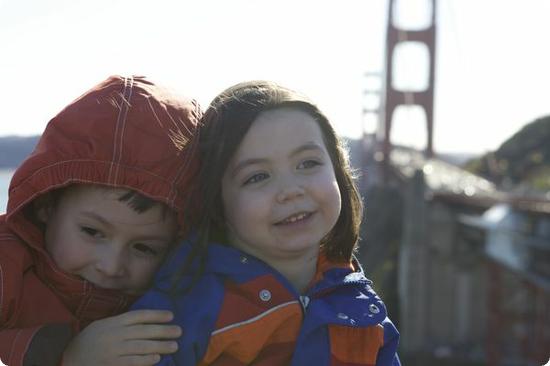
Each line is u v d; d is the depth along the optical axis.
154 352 2.01
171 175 2.11
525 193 33.56
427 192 32.75
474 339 31.56
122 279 2.23
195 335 2.06
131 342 2.00
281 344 2.16
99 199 2.11
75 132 2.07
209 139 2.17
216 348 2.09
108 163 2.05
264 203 2.15
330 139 2.34
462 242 32.22
